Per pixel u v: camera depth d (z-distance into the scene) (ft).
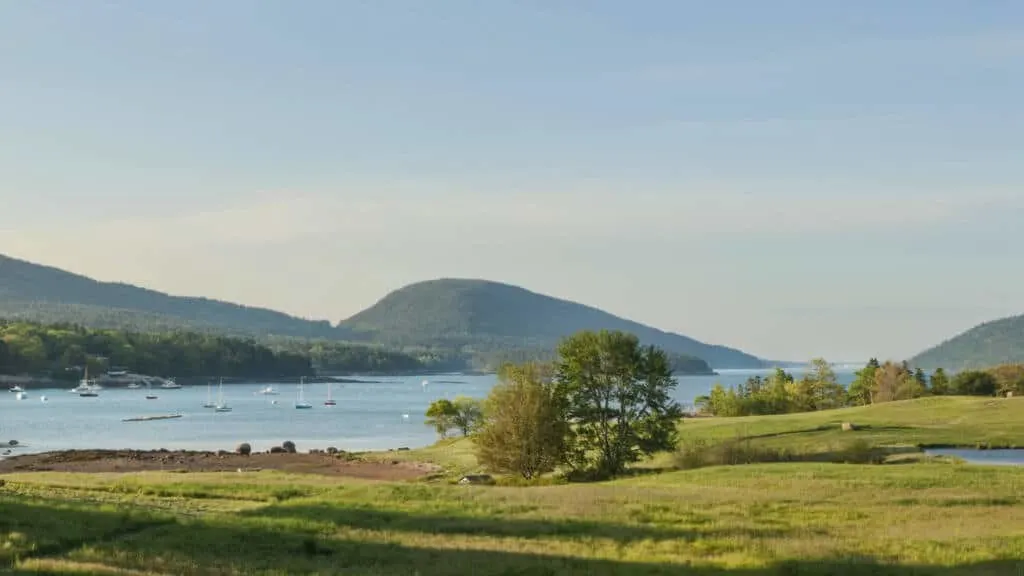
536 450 233.35
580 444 240.73
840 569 89.51
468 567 92.02
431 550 101.24
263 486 162.30
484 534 113.60
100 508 120.47
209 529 110.42
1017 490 152.15
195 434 503.20
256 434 508.94
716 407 534.78
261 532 109.91
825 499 141.38
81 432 504.43
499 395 239.09
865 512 128.67
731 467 199.21
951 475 174.40
